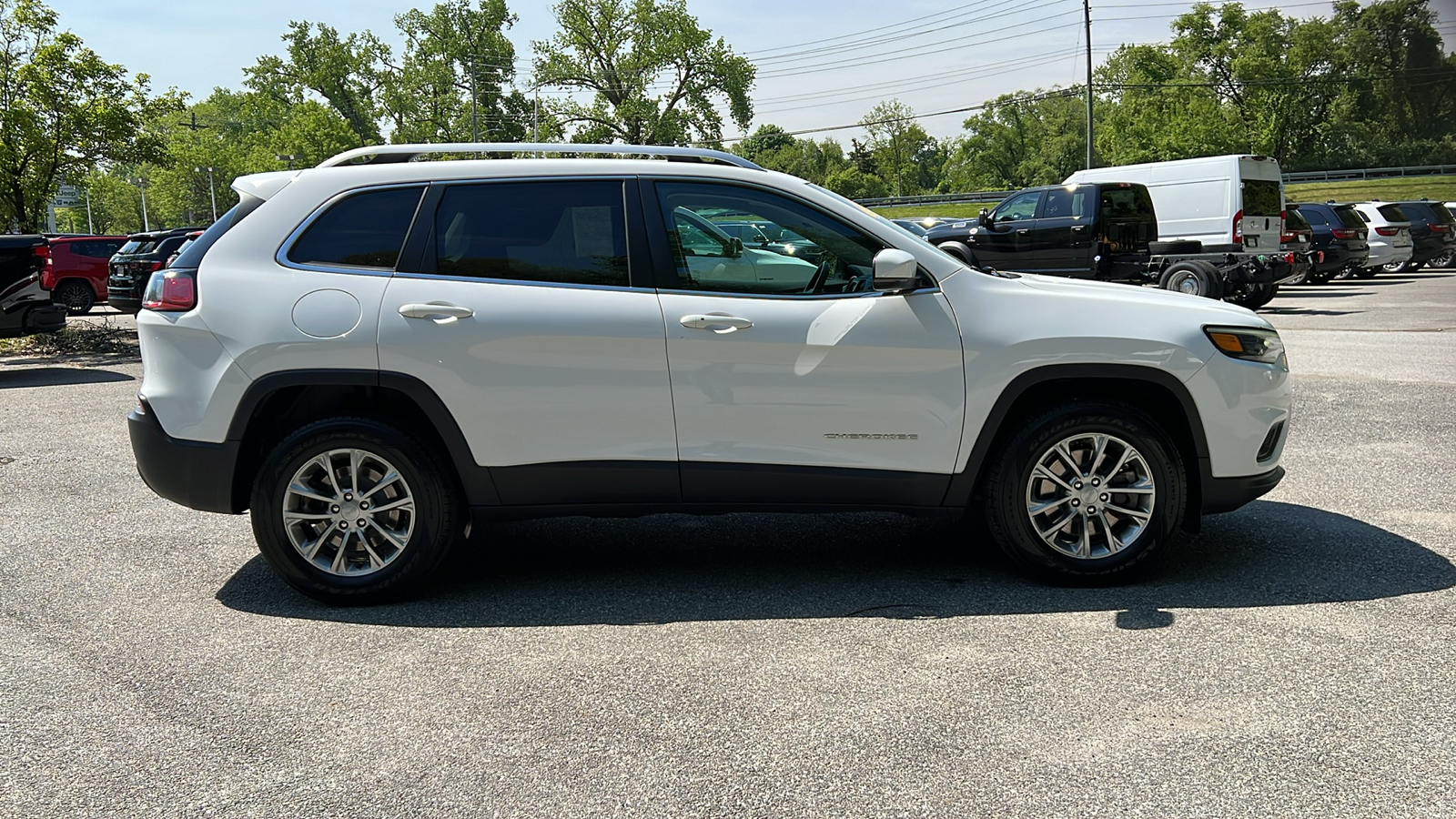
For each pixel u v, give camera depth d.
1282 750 2.94
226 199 96.12
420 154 4.46
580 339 4.18
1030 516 4.31
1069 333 4.24
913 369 4.23
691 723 3.19
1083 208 16.25
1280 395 4.41
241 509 4.41
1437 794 2.70
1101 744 2.99
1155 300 4.43
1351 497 5.74
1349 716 3.14
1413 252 26.20
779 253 4.31
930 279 4.30
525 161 4.39
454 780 2.87
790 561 4.83
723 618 4.10
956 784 2.79
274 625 4.10
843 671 3.55
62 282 23.08
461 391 4.17
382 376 4.16
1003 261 17.20
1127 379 4.31
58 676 3.61
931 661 3.62
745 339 4.19
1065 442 4.27
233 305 4.23
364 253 4.29
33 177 23.53
